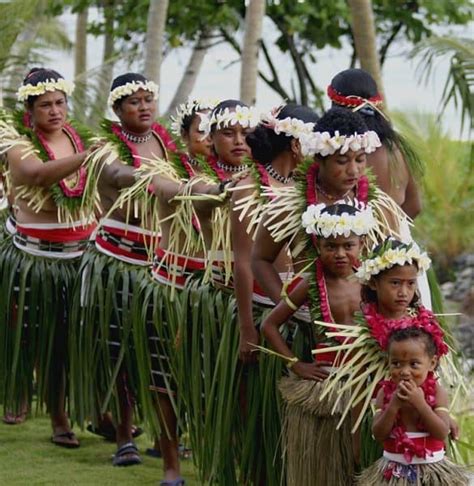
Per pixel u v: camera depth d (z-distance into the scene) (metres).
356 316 5.53
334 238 5.56
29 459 7.83
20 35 14.48
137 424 8.38
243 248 6.12
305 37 19.02
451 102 11.66
